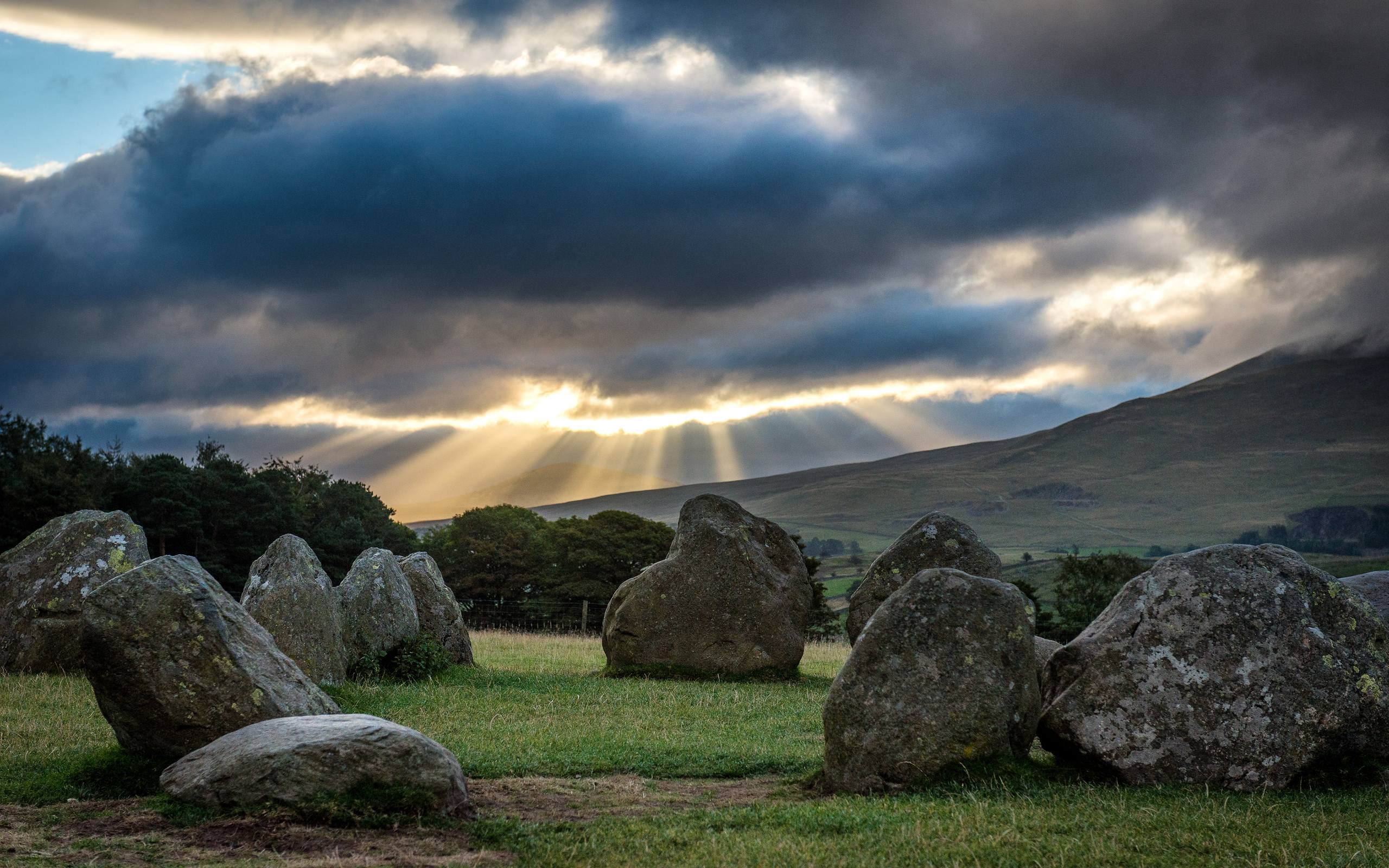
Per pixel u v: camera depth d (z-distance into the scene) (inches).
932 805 461.4
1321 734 513.0
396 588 962.7
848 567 5708.7
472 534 3137.3
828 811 454.9
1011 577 3656.5
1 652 872.3
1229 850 398.6
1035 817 438.9
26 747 555.5
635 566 2935.5
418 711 732.0
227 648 530.0
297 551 840.9
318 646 808.3
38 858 374.9
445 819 433.1
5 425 2829.7
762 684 987.9
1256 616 534.6
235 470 2854.3
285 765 429.1
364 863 377.7
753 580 1051.3
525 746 608.7
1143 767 514.3
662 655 1035.3
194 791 437.1
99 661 507.5
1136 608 549.3
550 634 1710.1
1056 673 557.9
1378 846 405.1
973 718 507.2
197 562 567.5
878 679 517.7
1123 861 385.4
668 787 528.1
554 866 380.8
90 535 924.6
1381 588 826.8
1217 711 518.9
